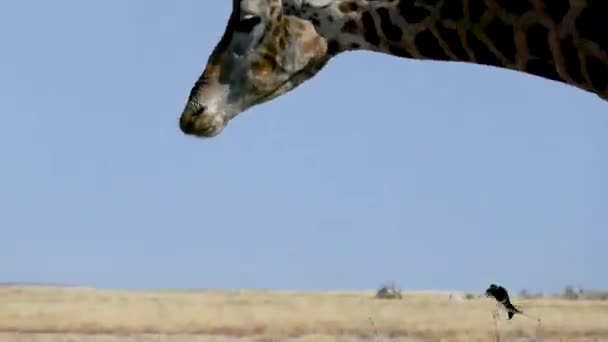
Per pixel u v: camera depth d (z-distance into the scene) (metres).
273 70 25.22
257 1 25.02
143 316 145.25
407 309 157.38
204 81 25.44
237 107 25.48
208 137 25.45
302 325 129.50
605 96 22.41
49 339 111.81
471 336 106.31
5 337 113.06
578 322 138.50
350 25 24.80
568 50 22.34
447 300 179.25
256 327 127.75
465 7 23.38
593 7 22.03
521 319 133.75
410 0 24.12
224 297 198.12
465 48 23.67
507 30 22.97
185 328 128.12
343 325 128.62
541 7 22.48
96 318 139.88
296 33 25.02
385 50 24.69
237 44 25.27
